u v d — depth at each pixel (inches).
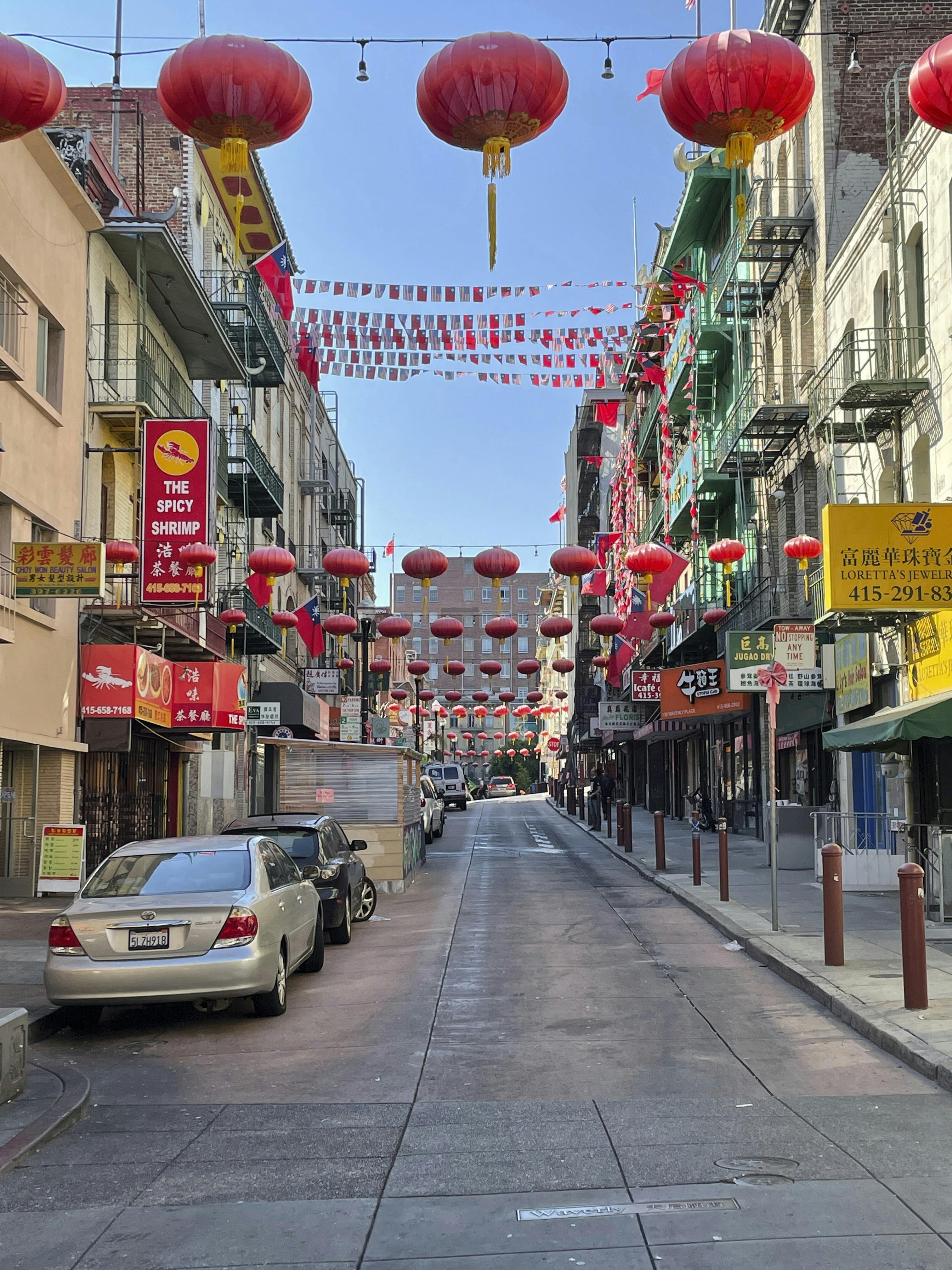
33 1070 310.0
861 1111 266.4
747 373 1165.7
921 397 721.6
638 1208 205.6
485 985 437.7
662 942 542.9
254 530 1455.5
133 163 1154.0
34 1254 192.7
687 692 1306.6
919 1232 190.9
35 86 295.7
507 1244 191.2
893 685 780.6
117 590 867.4
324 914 539.2
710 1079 298.0
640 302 932.6
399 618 952.3
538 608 5216.5
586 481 3083.2
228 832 555.5
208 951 364.8
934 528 633.0
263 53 304.0
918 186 727.7
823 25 951.6
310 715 1533.0
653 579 934.4
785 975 443.5
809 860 870.4
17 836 749.9
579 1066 314.0
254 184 1282.0
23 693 715.4
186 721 919.7
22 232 722.2
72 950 364.5
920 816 719.7
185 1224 204.5
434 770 2426.2
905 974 359.6
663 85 314.3
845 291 882.8
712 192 1274.6
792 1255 182.2
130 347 941.2
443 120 307.0
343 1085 303.0
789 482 1076.5
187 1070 326.0
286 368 1676.9
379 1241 194.5
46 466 758.5
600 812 1592.0
